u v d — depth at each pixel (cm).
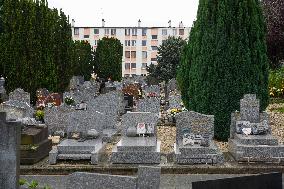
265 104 1883
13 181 881
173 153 1555
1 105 1786
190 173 1409
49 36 2647
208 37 1850
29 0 2630
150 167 859
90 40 10044
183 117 1559
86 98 2670
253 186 821
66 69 2894
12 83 2609
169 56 4922
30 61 2605
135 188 859
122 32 9975
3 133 877
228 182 819
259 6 1870
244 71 1825
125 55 9988
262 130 1570
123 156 1462
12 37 2594
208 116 1552
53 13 2825
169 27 9925
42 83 2622
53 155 1465
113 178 866
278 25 3266
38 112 1989
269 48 3362
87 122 1588
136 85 3869
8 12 2616
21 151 1457
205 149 1459
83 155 1470
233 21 1820
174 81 3603
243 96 1780
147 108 2264
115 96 2264
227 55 1825
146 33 9944
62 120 1925
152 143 1495
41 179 1351
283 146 1485
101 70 5612
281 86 2902
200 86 1872
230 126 1722
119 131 2027
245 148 1484
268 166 1433
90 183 873
